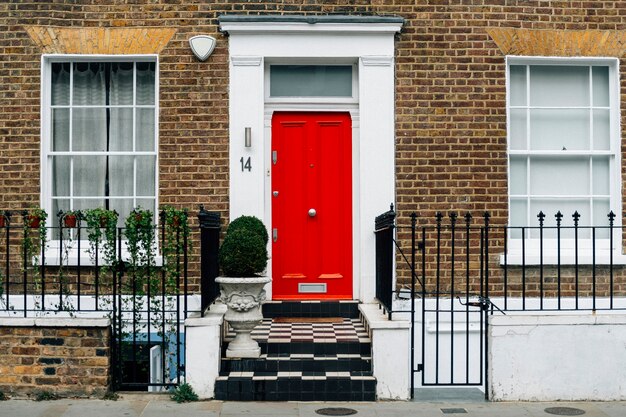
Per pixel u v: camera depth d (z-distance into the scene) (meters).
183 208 9.23
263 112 9.41
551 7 9.41
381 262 8.54
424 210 9.27
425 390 8.16
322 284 9.59
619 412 7.28
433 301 9.21
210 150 9.25
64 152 9.42
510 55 9.35
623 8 9.47
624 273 9.33
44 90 9.29
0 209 9.17
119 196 9.45
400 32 9.34
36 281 8.38
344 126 9.58
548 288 9.29
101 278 9.01
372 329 7.64
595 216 9.53
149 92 9.50
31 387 7.45
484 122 9.32
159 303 8.24
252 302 7.74
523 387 7.66
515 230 9.45
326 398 7.55
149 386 7.98
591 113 9.58
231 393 7.50
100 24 9.27
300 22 9.23
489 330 7.73
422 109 9.30
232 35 9.27
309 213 9.62
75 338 7.47
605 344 7.71
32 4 9.23
